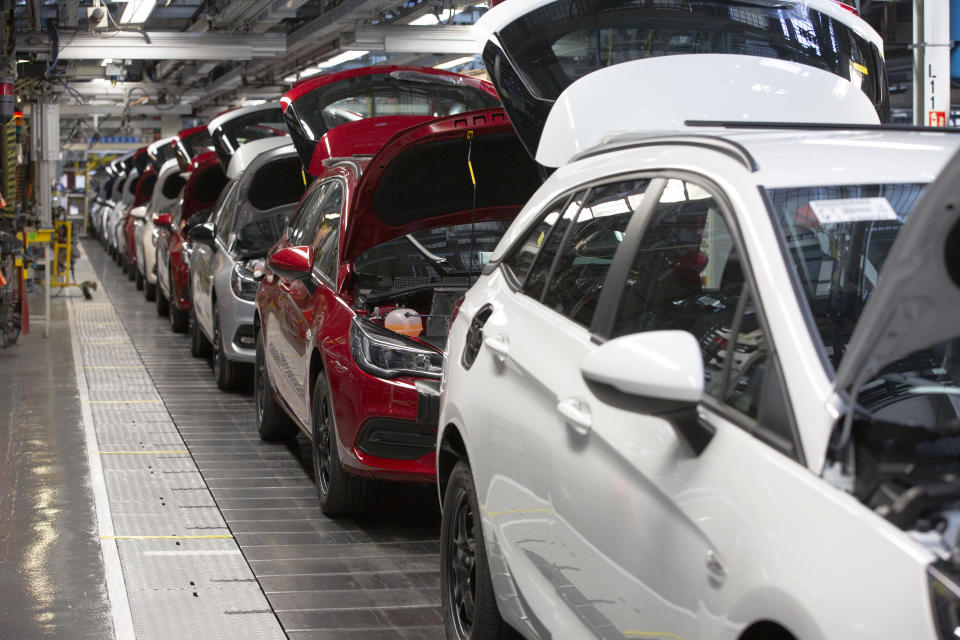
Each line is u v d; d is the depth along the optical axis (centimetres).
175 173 1855
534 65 514
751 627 217
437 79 838
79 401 1005
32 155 2434
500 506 349
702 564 231
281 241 825
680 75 478
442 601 425
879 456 207
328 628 464
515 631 382
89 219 4466
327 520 630
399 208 627
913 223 170
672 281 292
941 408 301
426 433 556
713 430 243
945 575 182
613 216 328
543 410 322
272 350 770
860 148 295
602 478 279
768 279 244
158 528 612
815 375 222
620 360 232
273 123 1168
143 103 3288
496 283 400
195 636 454
